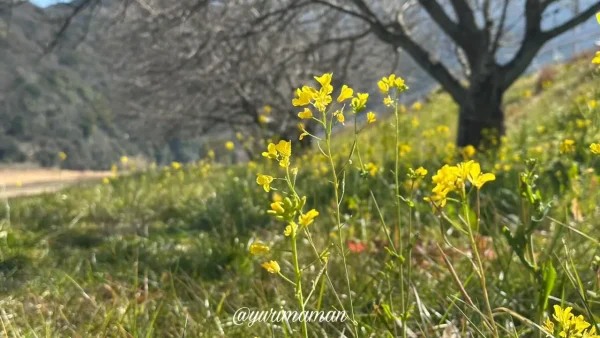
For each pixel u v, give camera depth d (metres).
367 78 15.60
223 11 9.84
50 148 54.50
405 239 3.68
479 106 10.46
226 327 2.62
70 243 5.00
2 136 53.72
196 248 4.21
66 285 3.44
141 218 6.30
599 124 4.14
